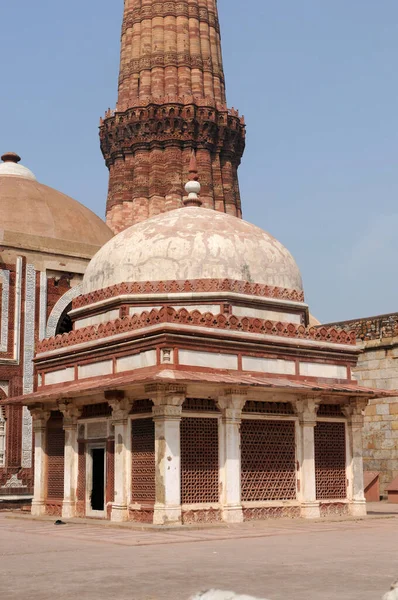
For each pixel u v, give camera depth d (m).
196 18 47.34
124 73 47.25
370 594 8.73
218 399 18.02
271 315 21.02
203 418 17.92
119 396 18.19
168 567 10.91
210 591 7.78
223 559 11.72
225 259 20.91
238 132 46.81
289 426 19.47
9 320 26.31
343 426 20.55
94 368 19.69
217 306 20.20
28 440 25.80
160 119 44.59
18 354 26.20
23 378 26.22
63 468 20.78
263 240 22.17
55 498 20.94
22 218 28.69
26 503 25.31
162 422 16.94
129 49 47.53
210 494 17.75
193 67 46.47
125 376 18.39
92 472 19.78
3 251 26.55
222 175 46.12
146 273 20.89
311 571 10.45
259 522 17.95
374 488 27.77
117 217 45.03
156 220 22.36
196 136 45.09
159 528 16.23
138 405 18.22
